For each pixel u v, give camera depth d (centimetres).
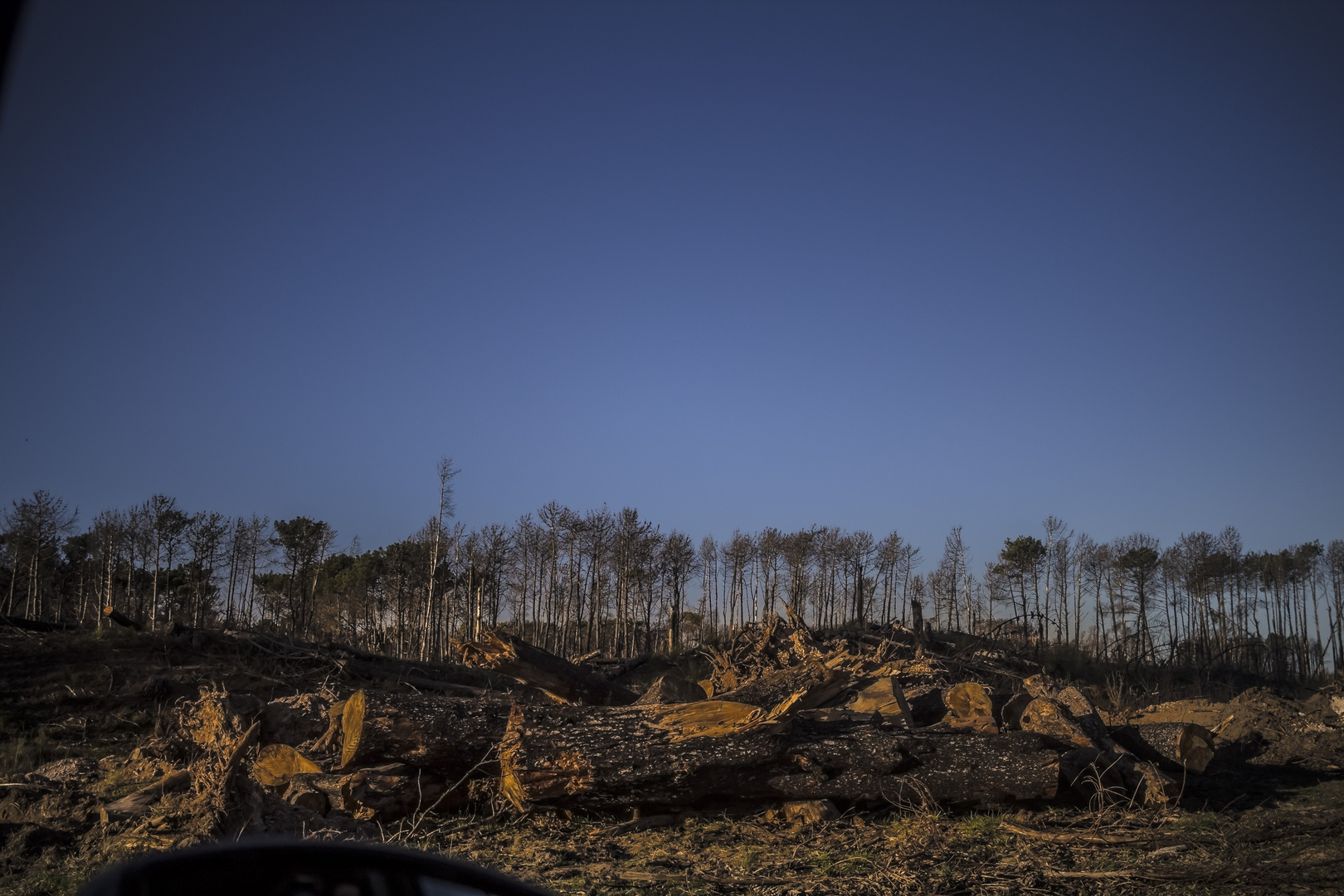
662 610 5028
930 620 2462
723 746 859
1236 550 5672
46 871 621
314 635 4122
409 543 4697
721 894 641
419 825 841
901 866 699
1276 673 2841
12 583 4031
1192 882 667
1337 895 632
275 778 897
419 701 920
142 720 1265
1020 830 828
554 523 4822
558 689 1246
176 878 176
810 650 1375
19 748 1094
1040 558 5803
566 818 880
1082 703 1080
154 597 4119
